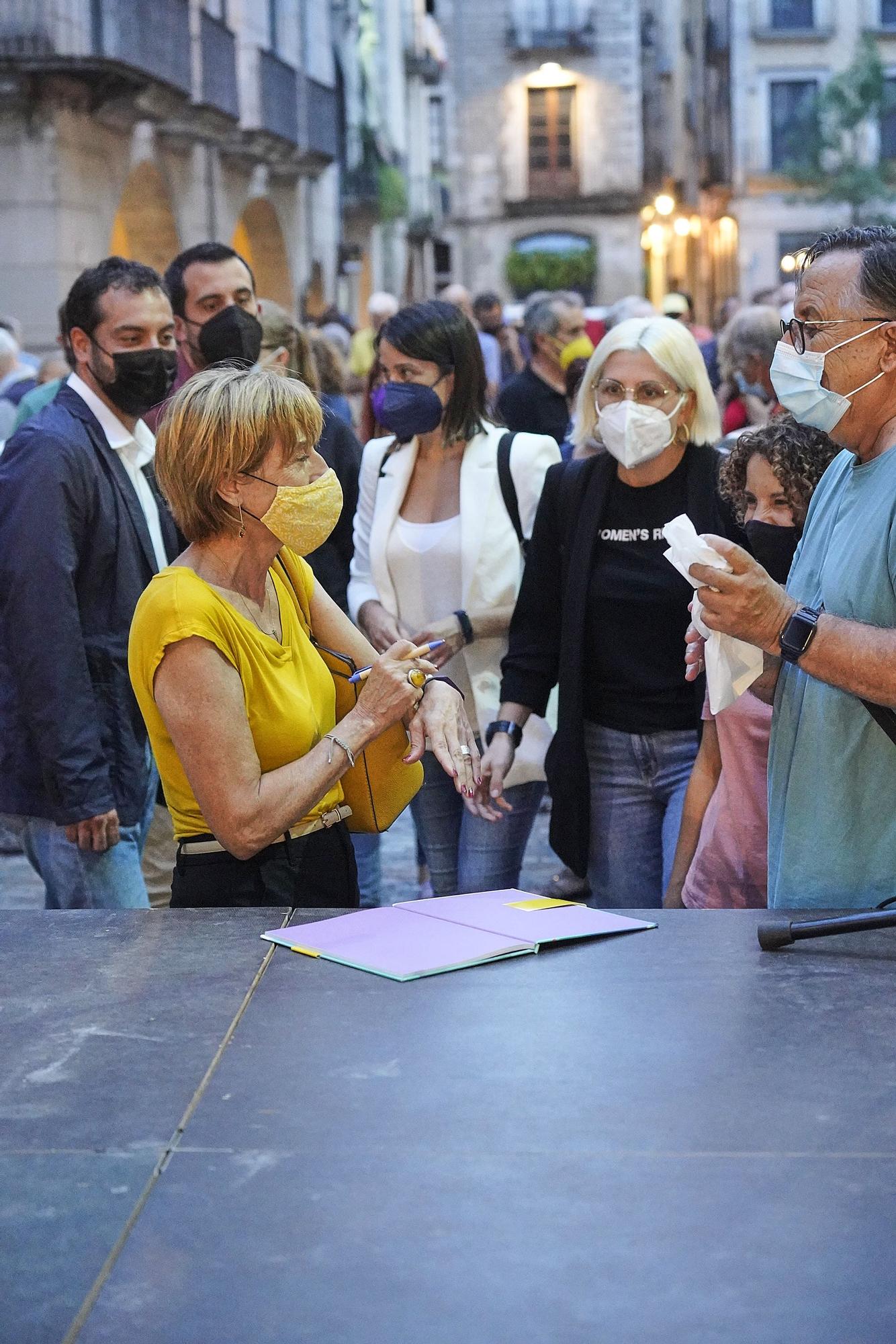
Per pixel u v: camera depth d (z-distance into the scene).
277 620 2.72
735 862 3.07
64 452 3.33
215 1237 1.52
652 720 3.45
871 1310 1.40
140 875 3.52
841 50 38.66
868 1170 1.61
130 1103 1.79
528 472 3.86
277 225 20.34
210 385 2.53
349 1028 1.98
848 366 2.35
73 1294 1.44
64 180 13.15
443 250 39.59
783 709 2.50
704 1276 1.45
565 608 3.48
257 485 2.53
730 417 6.58
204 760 2.49
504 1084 1.81
